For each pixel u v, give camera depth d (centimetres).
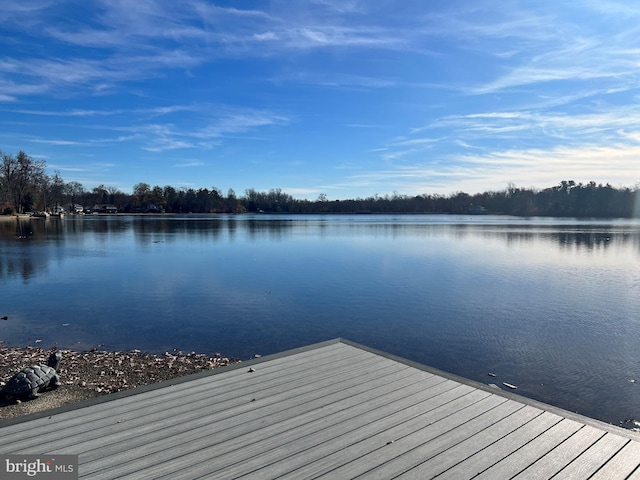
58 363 534
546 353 690
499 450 265
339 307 1014
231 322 880
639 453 261
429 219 7075
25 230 3731
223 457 255
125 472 239
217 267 1681
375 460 253
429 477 236
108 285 1298
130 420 304
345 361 437
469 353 691
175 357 659
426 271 1588
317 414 315
